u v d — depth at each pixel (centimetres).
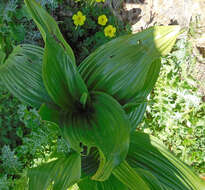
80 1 47
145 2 55
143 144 34
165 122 48
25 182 31
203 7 57
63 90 29
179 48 53
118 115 28
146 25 55
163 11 56
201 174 48
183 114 49
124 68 29
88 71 31
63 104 29
